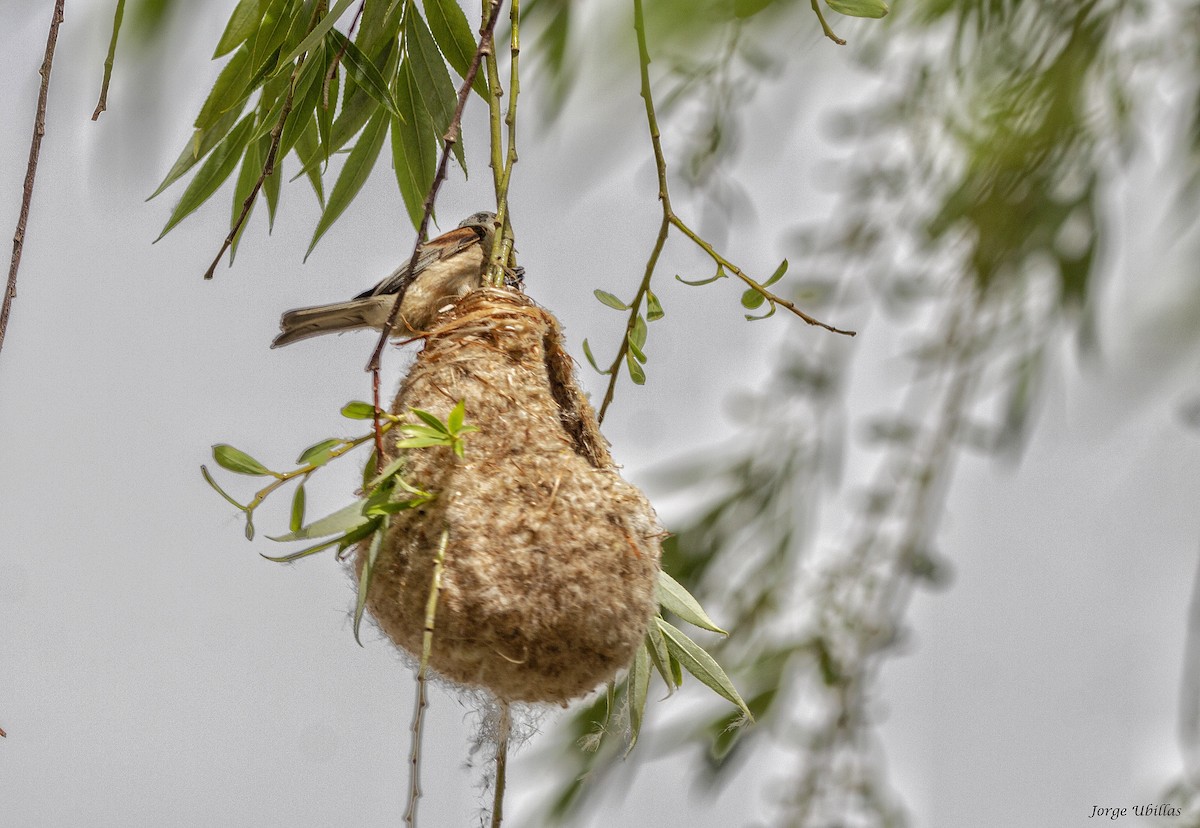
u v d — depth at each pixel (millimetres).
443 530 5938
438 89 6043
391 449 5957
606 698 6012
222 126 5984
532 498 5949
